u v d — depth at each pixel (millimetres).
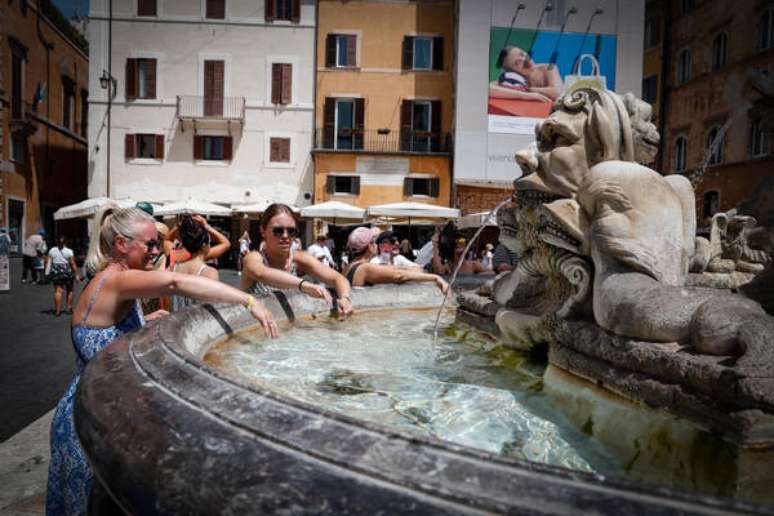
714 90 21891
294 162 24531
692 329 1257
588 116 2000
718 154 18281
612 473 1086
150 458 759
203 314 2006
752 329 1132
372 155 24109
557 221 1871
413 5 24547
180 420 815
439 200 24203
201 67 24109
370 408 1426
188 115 23969
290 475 656
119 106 23984
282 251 2975
